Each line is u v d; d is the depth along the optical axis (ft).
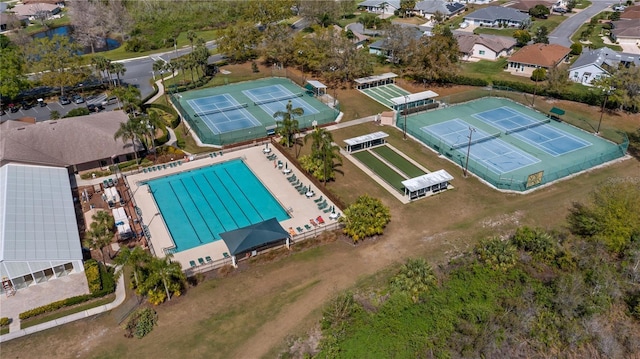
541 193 215.31
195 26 527.40
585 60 341.41
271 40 384.88
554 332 154.40
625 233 178.70
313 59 354.33
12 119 293.84
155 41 483.10
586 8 560.61
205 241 189.37
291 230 191.31
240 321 152.15
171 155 248.52
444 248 182.60
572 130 271.49
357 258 178.60
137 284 157.28
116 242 187.21
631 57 357.61
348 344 144.46
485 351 146.92
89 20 477.77
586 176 227.61
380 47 400.26
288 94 335.67
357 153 251.80
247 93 338.54
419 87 341.21
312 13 495.82
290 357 140.56
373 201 189.57
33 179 208.44
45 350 141.69
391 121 282.77
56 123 241.35
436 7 529.04
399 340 146.72
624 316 162.40
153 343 144.36
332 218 199.21
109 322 151.43
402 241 187.01
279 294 162.50
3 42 412.36
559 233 186.91
